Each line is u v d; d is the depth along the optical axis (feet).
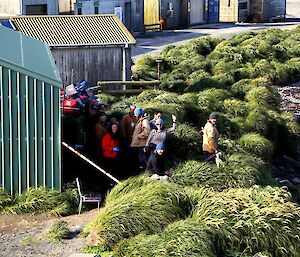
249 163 54.29
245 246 39.96
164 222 41.01
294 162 72.74
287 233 40.83
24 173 47.44
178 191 43.62
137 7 147.13
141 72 95.04
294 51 117.80
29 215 45.52
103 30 81.05
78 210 46.39
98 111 55.11
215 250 39.37
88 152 53.78
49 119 47.24
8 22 81.15
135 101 73.51
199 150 57.16
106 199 46.57
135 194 43.34
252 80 92.38
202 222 40.60
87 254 38.06
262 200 43.09
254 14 171.73
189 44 116.26
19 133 46.96
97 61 78.54
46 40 77.15
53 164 47.73
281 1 175.11
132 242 39.29
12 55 49.93
